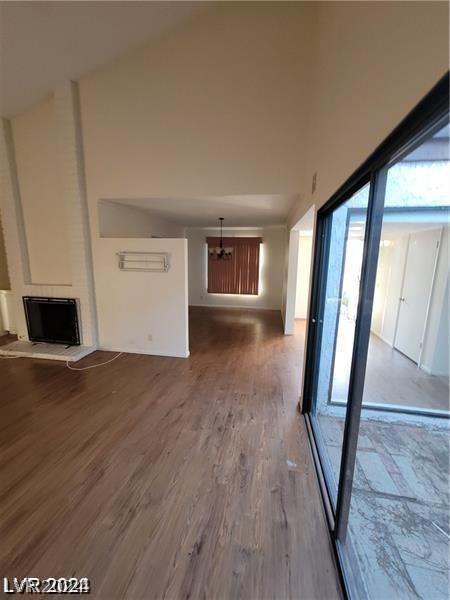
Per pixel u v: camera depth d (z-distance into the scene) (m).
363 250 1.28
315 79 2.68
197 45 3.12
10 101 3.57
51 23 2.64
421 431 2.46
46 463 2.00
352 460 1.41
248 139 3.21
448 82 0.62
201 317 6.76
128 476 1.89
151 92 3.35
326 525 1.55
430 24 0.68
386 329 3.72
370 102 1.14
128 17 2.79
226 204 4.09
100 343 4.32
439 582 1.32
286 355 4.22
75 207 3.82
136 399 2.90
